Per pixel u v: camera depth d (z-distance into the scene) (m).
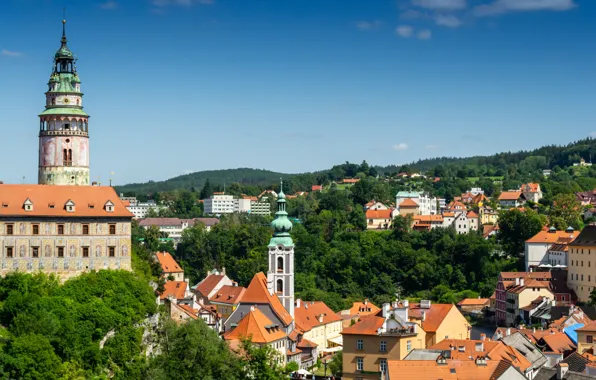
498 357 183.50
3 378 175.12
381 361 194.75
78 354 190.12
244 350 193.12
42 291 199.25
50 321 189.00
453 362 169.75
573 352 198.25
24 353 178.88
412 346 197.12
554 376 166.25
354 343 197.62
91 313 196.38
